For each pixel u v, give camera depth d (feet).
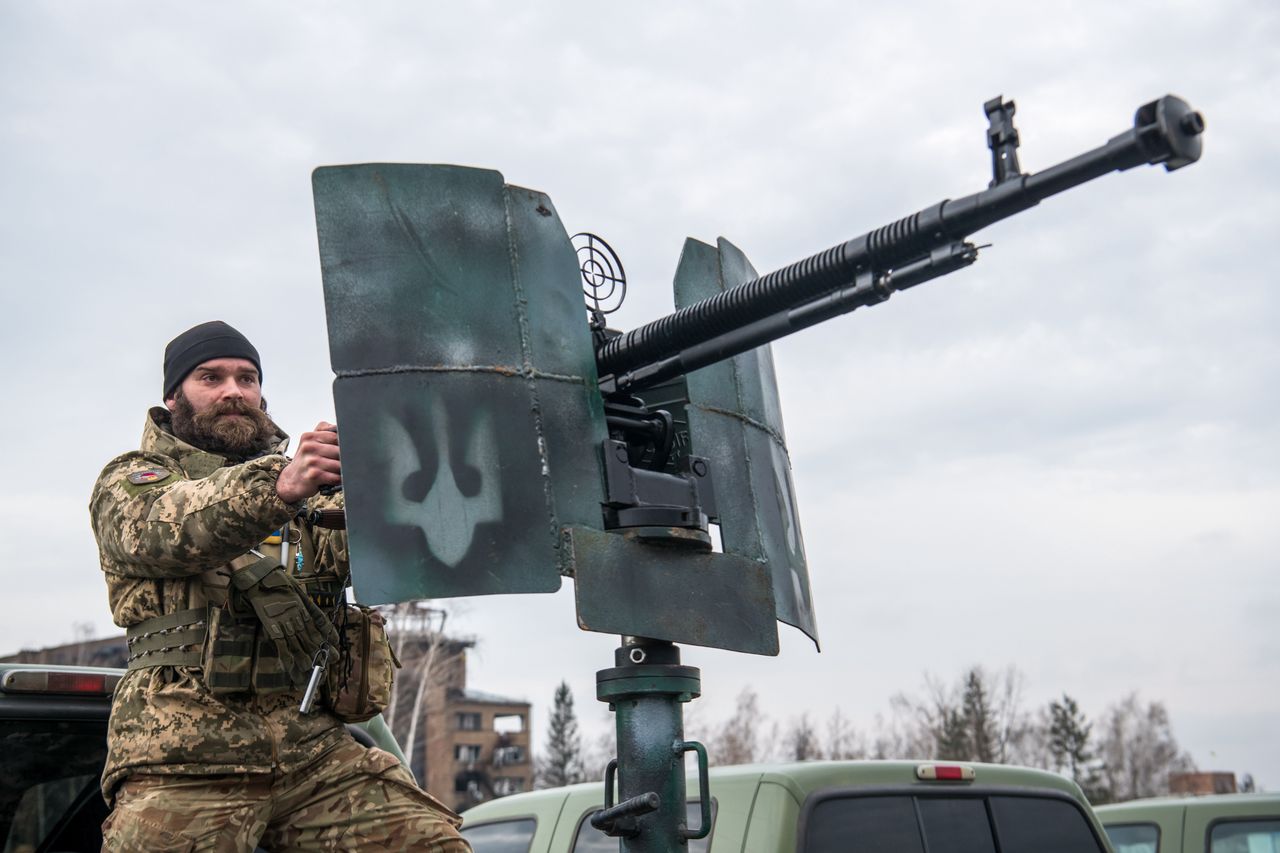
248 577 10.87
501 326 11.57
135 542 10.50
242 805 10.80
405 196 11.44
